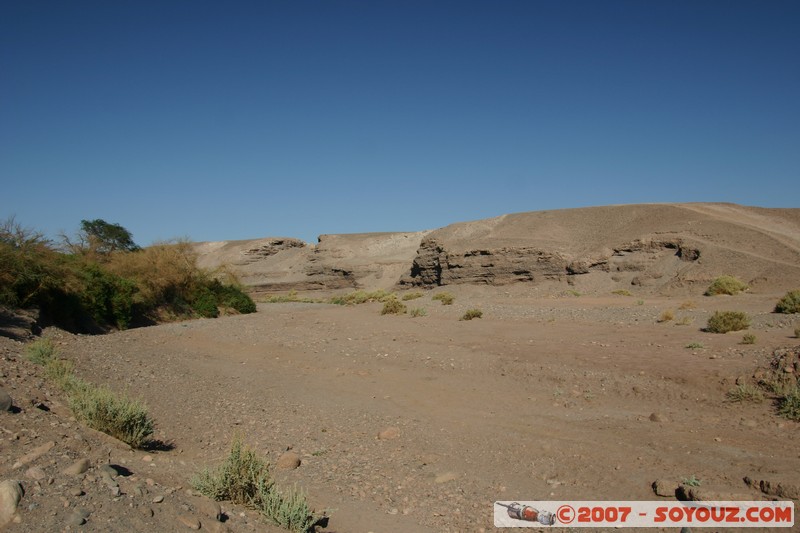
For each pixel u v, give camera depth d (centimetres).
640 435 948
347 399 1299
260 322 2902
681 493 717
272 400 1295
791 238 7006
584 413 1105
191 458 867
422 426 1074
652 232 7894
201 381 1487
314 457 913
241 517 593
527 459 884
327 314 3319
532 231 10588
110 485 554
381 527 664
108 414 866
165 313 3750
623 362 1394
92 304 2852
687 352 1448
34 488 514
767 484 705
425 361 1658
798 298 2377
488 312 2816
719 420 993
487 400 1246
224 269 4591
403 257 12631
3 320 2045
